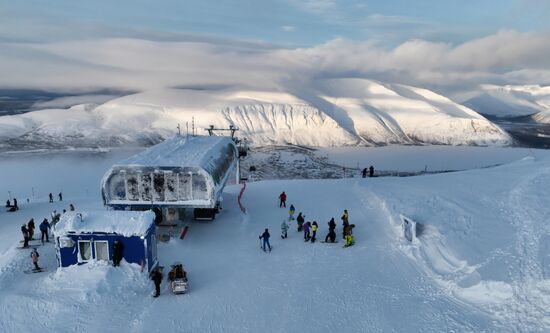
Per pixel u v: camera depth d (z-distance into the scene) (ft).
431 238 76.43
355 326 54.65
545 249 61.72
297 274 70.49
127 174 93.45
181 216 99.60
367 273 69.51
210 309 59.88
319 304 60.39
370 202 108.17
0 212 139.85
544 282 54.39
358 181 134.72
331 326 54.90
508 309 53.42
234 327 55.36
